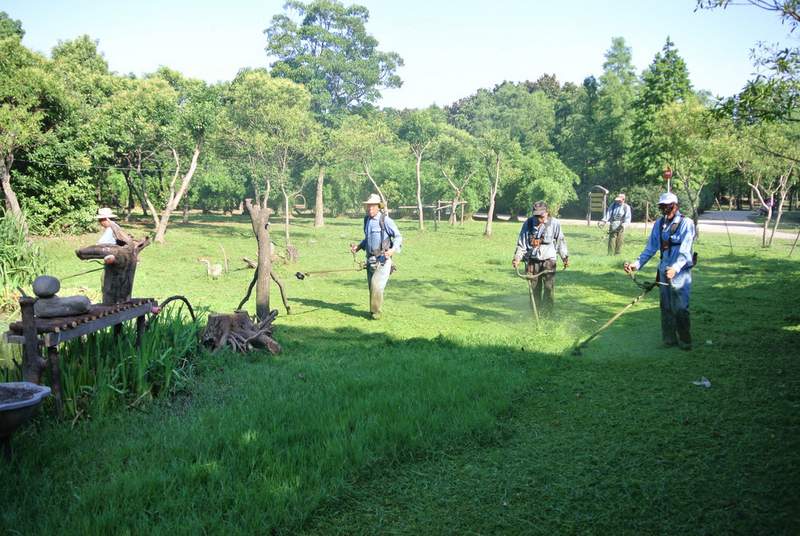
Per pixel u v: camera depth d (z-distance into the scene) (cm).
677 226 734
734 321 896
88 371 543
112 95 2616
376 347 776
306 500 365
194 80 2447
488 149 2997
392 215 4328
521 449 450
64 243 2081
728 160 2067
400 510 366
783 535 329
